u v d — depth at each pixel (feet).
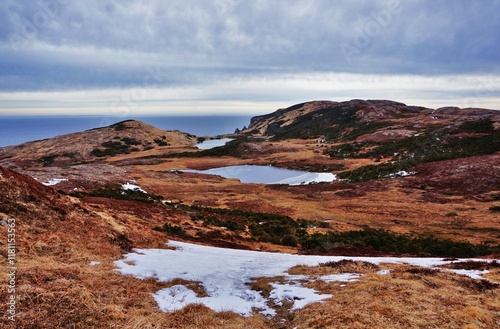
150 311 32.71
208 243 84.17
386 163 276.82
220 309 36.17
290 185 246.06
